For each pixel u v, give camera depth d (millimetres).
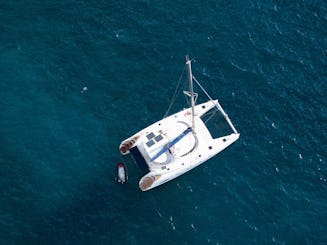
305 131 71062
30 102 72562
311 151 69625
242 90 74188
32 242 62688
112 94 73625
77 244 62625
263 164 68500
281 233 63625
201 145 67375
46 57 76500
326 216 64750
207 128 69750
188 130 67438
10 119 71188
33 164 68000
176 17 80875
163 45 78062
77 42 78062
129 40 78438
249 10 81438
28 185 66438
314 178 67562
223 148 67938
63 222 64000
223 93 73812
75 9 81250
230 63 76500
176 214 64812
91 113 72000
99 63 76188
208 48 77875
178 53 77312
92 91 73750
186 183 67000
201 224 64188
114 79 74875
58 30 79125
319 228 63938
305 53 77625
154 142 66312
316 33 79500
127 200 65625
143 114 72062
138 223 64125
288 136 70625
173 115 69312
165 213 64812
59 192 66000
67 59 76438
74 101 72875
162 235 63406
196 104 72625
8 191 65875
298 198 66062
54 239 62906
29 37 78250
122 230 63594
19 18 80000
